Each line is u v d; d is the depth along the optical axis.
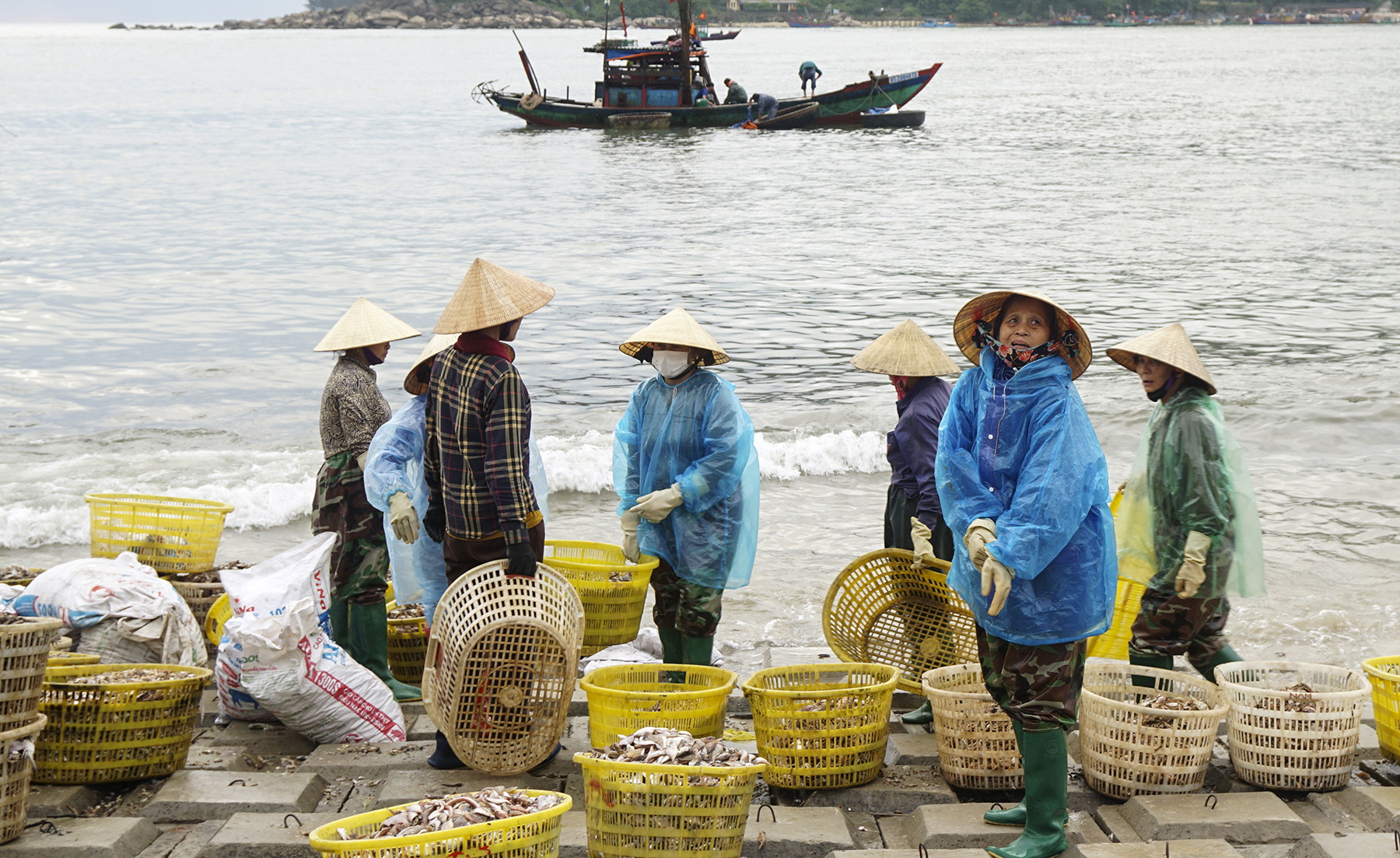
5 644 3.64
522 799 3.54
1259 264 20.72
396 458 4.92
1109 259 21.45
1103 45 152.88
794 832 3.83
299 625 4.68
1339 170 34.44
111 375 13.57
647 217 27.38
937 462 3.94
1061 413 3.70
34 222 25.28
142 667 4.52
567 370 14.02
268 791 4.09
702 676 4.63
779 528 8.87
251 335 15.66
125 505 6.02
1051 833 3.68
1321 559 7.87
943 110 58.19
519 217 27.25
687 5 47.03
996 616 3.76
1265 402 12.17
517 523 4.20
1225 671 4.54
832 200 30.08
